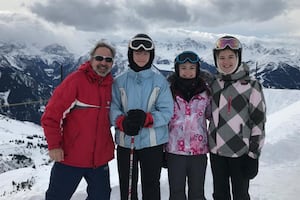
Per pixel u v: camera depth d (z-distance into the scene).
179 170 2.29
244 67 2.18
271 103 15.12
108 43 2.13
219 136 2.20
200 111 2.27
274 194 2.98
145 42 2.13
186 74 2.26
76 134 2.07
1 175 5.95
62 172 2.09
